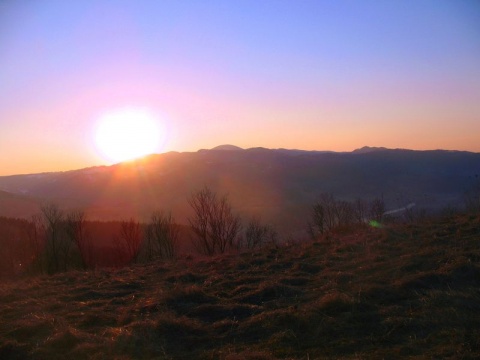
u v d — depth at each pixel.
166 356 7.43
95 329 8.95
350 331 7.79
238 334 8.16
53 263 22.98
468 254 11.49
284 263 13.86
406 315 8.20
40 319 9.34
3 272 22.16
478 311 8.07
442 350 6.65
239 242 24.22
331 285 10.35
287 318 8.34
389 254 12.99
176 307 10.01
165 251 23.61
